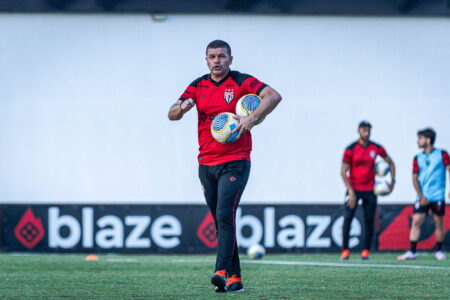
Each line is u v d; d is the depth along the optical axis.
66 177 41.09
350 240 38.34
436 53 42.62
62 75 41.00
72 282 19.11
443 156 32.03
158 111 41.28
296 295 15.38
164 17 41.03
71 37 41.00
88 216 38.03
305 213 38.47
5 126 40.81
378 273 22.06
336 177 42.03
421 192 32.28
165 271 23.55
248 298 14.74
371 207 31.66
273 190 41.75
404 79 42.47
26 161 40.88
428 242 38.25
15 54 40.78
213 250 38.44
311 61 41.91
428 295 15.55
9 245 37.72
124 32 41.12
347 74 42.12
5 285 18.20
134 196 41.28
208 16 41.31
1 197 40.72
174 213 38.44
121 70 41.16
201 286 17.80
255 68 41.56
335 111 42.06
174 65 41.28
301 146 41.88
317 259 32.06
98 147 41.16
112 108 41.19
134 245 38.12
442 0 42.03
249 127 14.63
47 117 40.97
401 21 42.38
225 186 14.95
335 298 14.87
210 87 15.50
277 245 38.31
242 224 38.16
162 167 41.38
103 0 40.53
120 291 16.55
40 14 40.81
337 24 42.06
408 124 42.44
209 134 15.36
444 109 42.69
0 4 40.28
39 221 37.91
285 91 41.78
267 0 41.06
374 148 31.41
